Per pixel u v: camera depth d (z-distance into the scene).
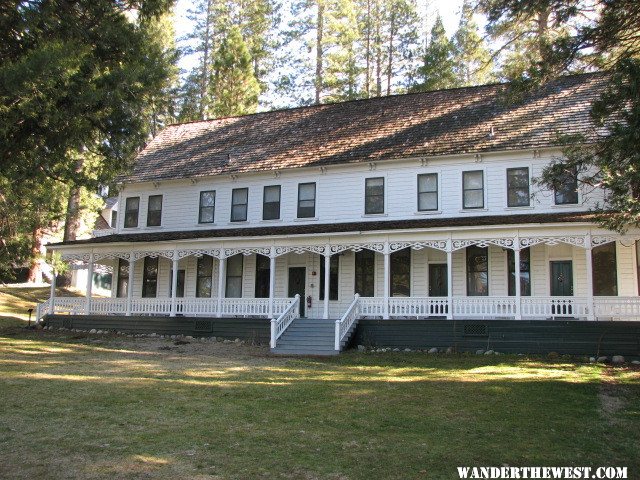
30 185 17.94
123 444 8.16
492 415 10.17
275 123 29.50
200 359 17.80
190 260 26.97
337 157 24.78
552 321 18.38
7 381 13.30
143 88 16.22
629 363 16.66
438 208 22.89
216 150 28.81
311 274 24.75
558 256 21.06
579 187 19.55
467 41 35.81
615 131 11.42
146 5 17.36
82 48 13.60
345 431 9.05
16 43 14.01
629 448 8.29
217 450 7.93
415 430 9.14
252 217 26.23
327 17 45.84
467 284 22.23
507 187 22.02
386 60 48.38
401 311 20.86
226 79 42.75
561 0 13.59
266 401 11.39
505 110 23.83
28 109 12.73
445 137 23.59
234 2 52.19
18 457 7.54
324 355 18.67
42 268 44.41
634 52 13.39
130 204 29.28
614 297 17.95
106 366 16.06
